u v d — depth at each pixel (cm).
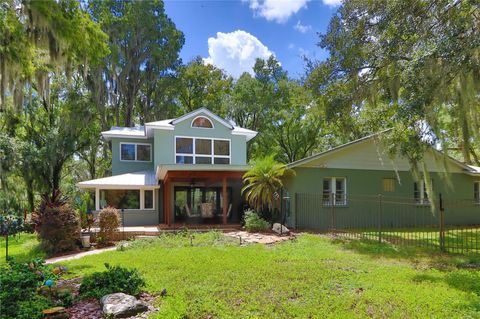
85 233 1153
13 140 1956
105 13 2142
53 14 580
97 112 2319
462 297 523
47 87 828
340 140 2659
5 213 1914
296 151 2923
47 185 2202
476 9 711
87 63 709
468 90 861
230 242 1062
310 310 475
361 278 636
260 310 478
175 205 1709
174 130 1748
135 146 1839
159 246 999
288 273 670
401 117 784
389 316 453
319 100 1335
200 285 593
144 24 2470
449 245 995
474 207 1659
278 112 2795
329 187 1461
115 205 1573
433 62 755
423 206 1559
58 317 448
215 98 2945
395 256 843
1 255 1048
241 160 1853
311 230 1331
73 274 696
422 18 880
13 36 628
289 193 1439
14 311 447
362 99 1219
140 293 549
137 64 2567
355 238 1123
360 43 1107
